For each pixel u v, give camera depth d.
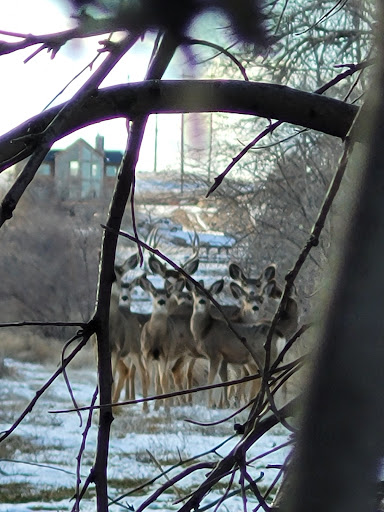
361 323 2.13
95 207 33.00
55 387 23.31
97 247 32.81
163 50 3.95
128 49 3.86
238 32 3.63
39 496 11.86
